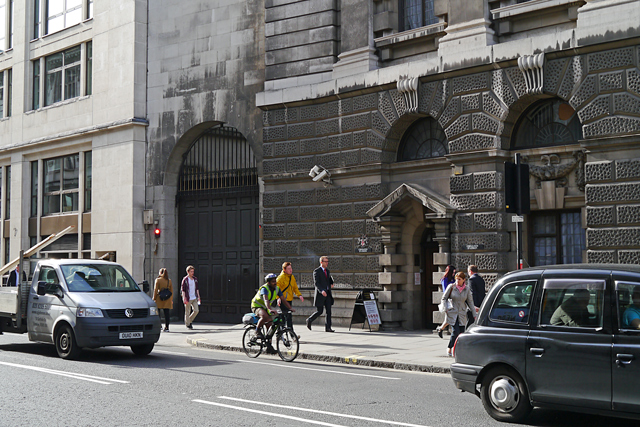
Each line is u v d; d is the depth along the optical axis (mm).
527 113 17125
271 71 21641
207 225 24438
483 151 17094
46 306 14375
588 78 15578
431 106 18172
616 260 15000
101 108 27016
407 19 19406
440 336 16891
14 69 31609
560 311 8055
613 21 15133
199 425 7836
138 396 9656
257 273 22938
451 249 17766
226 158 24016
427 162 18562
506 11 16922
